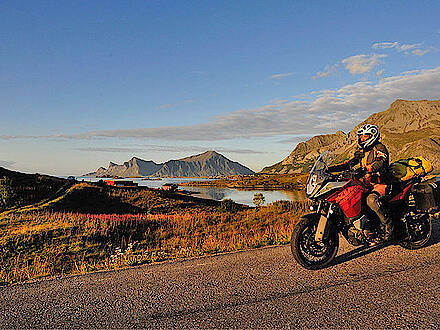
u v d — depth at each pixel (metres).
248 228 16.69
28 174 86.88
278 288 4.20
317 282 4.36
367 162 5.30
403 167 5.41
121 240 19.89
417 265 4.87
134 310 3.74
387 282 4.26
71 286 4.65
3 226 29.33
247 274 4.80
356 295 3.89
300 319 3.36
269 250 6.18
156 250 9.52
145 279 4.81
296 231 4.97
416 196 5.55
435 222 7.57
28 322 3.56
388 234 5.21
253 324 3.29
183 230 20.61
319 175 4.94
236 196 160.62
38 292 4.46
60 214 36.81
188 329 3.24
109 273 5.22
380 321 3.26
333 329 3.14
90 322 3.50
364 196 5.09
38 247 18.97
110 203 63.31
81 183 80.19
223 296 4.02
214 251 6.96
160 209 62.00
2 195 62.38
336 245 5.11
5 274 8.40
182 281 4.64
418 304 3.60
